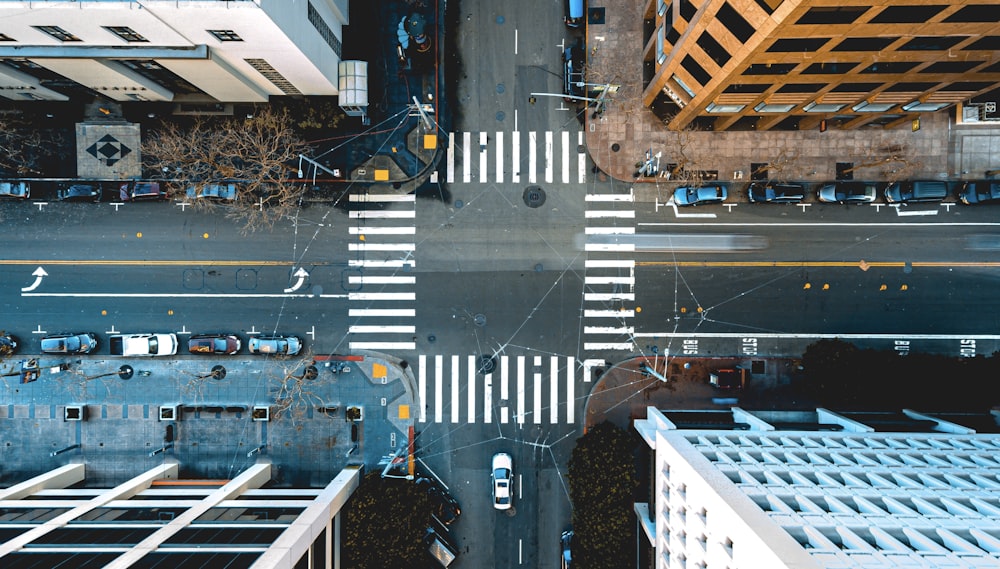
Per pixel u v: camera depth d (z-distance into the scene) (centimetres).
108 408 3853
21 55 2858
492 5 3784
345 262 3856
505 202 3841
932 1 2167
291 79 3403
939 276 3806
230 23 2562
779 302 3847
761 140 3800
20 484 3516
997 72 2844
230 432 3862
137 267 3831
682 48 2934
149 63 3041
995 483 2519
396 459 3862
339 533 3522
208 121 3769
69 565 2600
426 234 3844
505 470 3800
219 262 3841
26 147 3762
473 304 3862
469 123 3819
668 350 3862
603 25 3788
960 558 1845
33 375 3803
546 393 3859
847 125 3694
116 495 3400
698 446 3016
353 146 3812
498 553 3862
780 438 3153
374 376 3875
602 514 3419
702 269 3850
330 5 3416
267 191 3819
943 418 3744
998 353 3541
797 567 1753
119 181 3784
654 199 3838
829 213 3819
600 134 3822
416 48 3756
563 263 3856
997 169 3741
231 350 3812
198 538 2889
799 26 2319
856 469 2652
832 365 3509
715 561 2356
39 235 3809
